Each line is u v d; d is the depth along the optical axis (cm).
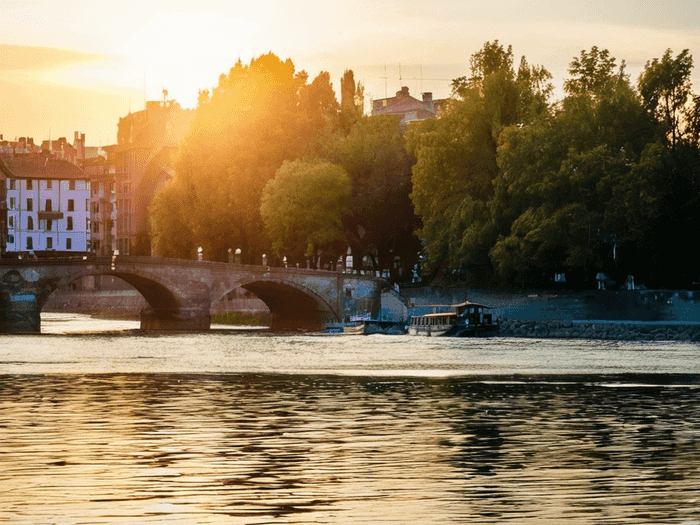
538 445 3447
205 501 2606
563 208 10625
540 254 10875
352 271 13588
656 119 11288
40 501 2603
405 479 2878
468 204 11812
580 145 11075
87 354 7969
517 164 11288
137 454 3234
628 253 11138
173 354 8025
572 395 5053
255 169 14912
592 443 3488
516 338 10931
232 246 15238
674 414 4291
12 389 5181
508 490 2741
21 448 3338
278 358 7631
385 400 4806
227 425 3897
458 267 11988
